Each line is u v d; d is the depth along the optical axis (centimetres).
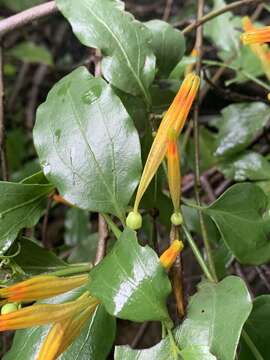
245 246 22
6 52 49
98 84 20
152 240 23
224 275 25
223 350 17
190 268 39
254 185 22
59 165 19
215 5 37
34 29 57
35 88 55
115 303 17
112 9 22
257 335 21
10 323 16
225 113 32
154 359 17
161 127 18
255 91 39
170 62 24
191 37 39
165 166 23
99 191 19
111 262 17
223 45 36
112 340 20
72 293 20
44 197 21
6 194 20
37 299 17
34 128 20
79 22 21
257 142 34
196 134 26
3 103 27
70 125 19
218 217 22
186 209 27
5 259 20
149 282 17
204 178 34
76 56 59
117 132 19
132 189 19
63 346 17
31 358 19
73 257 29
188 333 18
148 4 58
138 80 21
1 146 27
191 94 18
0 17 53
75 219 38
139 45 21
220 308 18
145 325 38
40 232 38
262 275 31
